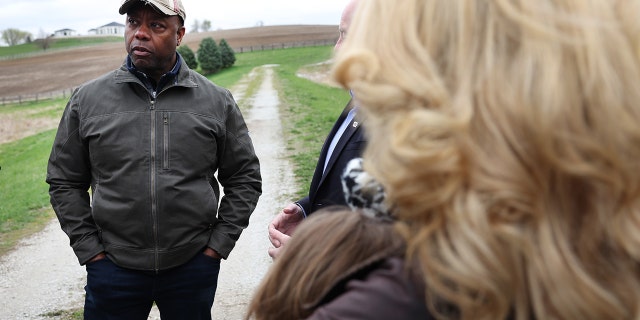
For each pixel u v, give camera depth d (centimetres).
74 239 264
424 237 64
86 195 271
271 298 82
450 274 62
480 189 60
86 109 260
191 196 261
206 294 275
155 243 257
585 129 58
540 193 59
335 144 183
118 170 255
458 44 65
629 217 58
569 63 59
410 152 61
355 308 70
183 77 266
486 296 61
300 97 2698
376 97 66
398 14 70
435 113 61
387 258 75
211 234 280
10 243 784
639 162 58
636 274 61
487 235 60
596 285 59
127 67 262
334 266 77
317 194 176
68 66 7394
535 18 61
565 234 60
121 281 258
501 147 60
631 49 59
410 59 66
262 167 1135
